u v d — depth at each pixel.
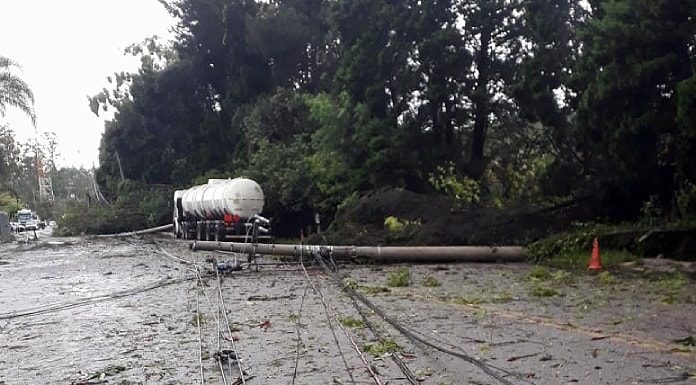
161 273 23.47
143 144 59.19
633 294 14.49
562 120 25.64
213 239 37.81
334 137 32.88
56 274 25.69
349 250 23.05
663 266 18.09
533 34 29.12
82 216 62.31
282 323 12.31
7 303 17.92
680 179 20.75
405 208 26.25
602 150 22.59
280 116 44.03
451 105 31.34
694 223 19.33
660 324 11.08
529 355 9.19
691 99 18.19
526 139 30.06
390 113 32.12
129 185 59.31
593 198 24.16
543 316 12.19
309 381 8.26
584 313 12.38
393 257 22.66
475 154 31.83
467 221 24.42
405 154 30.44
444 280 18.16
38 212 116.75
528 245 22.42
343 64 33.09
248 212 33.91
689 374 8.00
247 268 22.27
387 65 31.05
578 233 21.41
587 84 22.38
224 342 10.88
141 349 10.75
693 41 20.08
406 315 12.61
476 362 8.80
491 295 15.06
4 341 12.27
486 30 30.28
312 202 35.84
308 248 23.62
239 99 51.91
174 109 56.56
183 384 8.49
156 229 50.47
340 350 9.84
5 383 9.12
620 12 20.47
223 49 53.94
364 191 32.03
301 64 50.00
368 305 13.95
